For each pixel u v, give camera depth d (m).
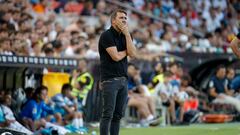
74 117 25.59
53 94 26.19
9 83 24.73
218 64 32.94
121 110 18.03
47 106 24.62
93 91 27.33
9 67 24.38
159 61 32.19
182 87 31.80
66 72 27.39
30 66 23.64
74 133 24.17
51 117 24.70
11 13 30.55
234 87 32.91
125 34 17.55
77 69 26.61
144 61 31.80
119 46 17.61
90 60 28.70
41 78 26.05
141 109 28.80
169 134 23.48
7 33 25.92
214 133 23.48
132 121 28.92
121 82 17.72
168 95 29.84
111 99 17.56
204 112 32.03
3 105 23.20
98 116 27.20
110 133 18.11
